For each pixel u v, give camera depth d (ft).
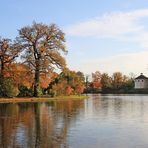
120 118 144.87
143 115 159.02
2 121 133.49
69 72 362.53
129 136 97.04
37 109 195.93
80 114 164.45
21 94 315.78
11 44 298.35
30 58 304.91
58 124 123.65
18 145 84.89
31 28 305.73
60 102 278.67
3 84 293.23
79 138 93.86
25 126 118.11
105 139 92.43
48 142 88.28
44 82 315.58
